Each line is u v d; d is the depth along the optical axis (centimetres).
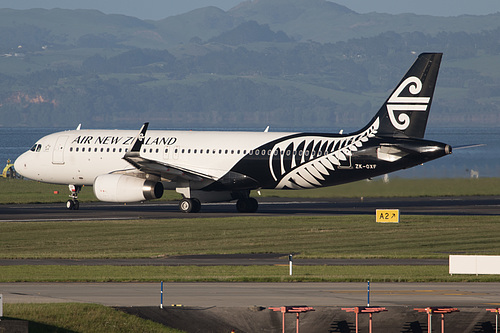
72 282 5556
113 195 10388
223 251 7425
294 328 4628
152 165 10212
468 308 4672
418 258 6975
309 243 8012
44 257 6900
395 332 4647
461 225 9425
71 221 9694
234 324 4619
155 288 5306
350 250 7600
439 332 4659
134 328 4406
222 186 10512
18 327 4125
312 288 5384
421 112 9731
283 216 10212
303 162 10119
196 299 4916
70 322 4328
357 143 9938
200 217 10169
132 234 8569
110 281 5609
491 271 5916
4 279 5622
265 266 6425
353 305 4791
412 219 9919
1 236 8444
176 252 7356
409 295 5153
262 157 10288
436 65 9656
